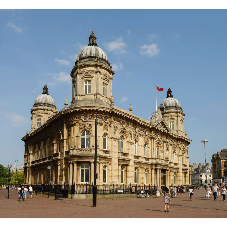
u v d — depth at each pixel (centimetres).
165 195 2389
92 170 4316
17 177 14000
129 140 5172
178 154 7494
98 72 4784
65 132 4909
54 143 5391
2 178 12125
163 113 7906
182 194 6006
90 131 4506
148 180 5734
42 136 6366
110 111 4700
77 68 4878
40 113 7438
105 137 4697
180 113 7919
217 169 13900
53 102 7694
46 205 2952
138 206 2831
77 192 4216
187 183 7919
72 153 4416
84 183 4350
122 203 3222
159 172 5916
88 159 4344
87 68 4809
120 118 4997
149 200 3831
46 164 5806
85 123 4541
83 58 4959
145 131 5819
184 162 7875
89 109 4522
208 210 2503
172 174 6975
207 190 4719
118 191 4547
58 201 3534
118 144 4891
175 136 7281
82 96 4762
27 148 7506
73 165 4419
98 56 4875
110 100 4997
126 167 5062
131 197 4481
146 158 5734
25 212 2288
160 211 2378
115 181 4638
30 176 6975
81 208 2595
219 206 2936
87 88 4803
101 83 4847
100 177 4406
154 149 5956
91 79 4797
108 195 4200
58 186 4756
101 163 4450
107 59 5166
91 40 5350
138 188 5225
